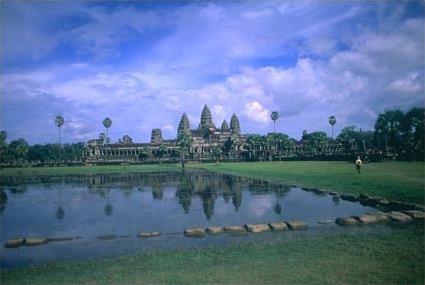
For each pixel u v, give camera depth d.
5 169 136.75
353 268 17.55
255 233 26.17
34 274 18.66
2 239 27.30
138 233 27.83
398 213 29.55
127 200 47.75
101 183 74.06
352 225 27.53
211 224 30.53
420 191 39.72
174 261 19.70
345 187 49.75
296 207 38.06
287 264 18.41
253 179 74.81
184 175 92.94
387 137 119.38
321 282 16.11
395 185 45.09
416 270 17.09
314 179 62.44
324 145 177.38
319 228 27.06
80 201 48.00
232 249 21.58
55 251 23.52
